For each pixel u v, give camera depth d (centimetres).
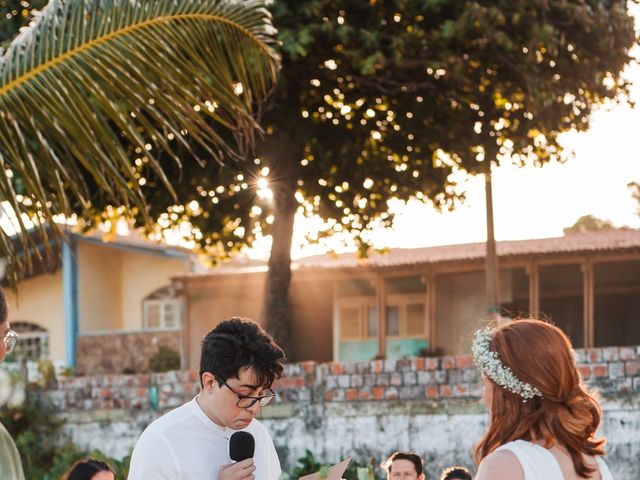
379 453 1128
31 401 1290
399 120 1616
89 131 527
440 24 1382
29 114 521
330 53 1474
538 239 2344
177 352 2580
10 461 300
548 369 321
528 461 316
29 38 528
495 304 1680
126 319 2861
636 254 2136
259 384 374
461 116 1584
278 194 1594
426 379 1116
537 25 1352
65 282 2753
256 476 411
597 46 1482
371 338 2491
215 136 580
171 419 385
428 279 2314
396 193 1702
